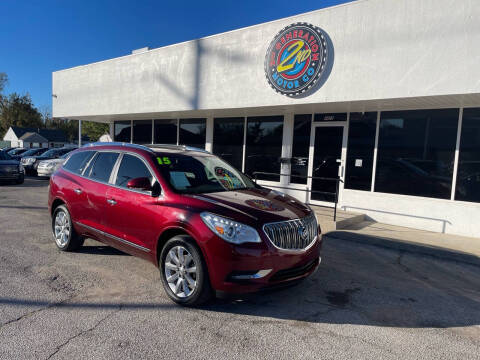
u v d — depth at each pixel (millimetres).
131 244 4312
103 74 12594
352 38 7215
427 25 6406
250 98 8859
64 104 14211
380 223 8297
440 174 7629
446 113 7539
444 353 2992
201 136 12164
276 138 10242
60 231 5605
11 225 7152
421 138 7867
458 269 5270
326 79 7590
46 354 2785
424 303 4027
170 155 4680
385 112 8344
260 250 3383
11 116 72000
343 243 6527
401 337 3240
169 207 3859
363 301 4023
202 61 9766
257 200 4086
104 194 4695
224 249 3375
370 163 8602
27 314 3439
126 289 4113
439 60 6332
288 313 3658
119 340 3027
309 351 2949
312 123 9523
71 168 5605
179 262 3740
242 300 3936
